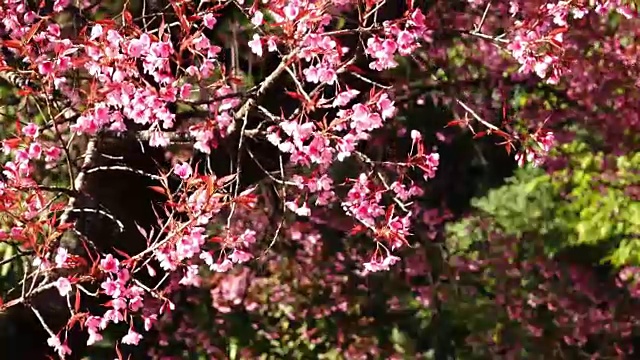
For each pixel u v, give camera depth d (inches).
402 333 348.2
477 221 394.6
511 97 422.0
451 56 406.0
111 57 205.8
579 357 352.5
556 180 410.0
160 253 210.1
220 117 240.7
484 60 407.8
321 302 351.9
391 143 390.3
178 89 233.6
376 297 357.7
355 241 366.9
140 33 211.9
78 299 211.5
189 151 277.3
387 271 363.3
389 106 212.1
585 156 413.4
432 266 370.6
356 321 350.6
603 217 395.9
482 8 409.4
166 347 328.5
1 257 281.0
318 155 212.8
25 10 239.3
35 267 275.0
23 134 223.3
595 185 406.9
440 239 389.7
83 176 247.3
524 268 374.6
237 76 283.9
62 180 272.2
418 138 237.1
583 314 359.9
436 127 408.8
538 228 390.9
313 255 359.3
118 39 207.0
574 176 410.3
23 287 223.3
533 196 403.5
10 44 209.5
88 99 214.1
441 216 399.5
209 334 335.6
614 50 420.8
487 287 368.8
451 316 356.8
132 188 273.3
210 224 346.9
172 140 255.6
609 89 420.2
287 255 358.6
